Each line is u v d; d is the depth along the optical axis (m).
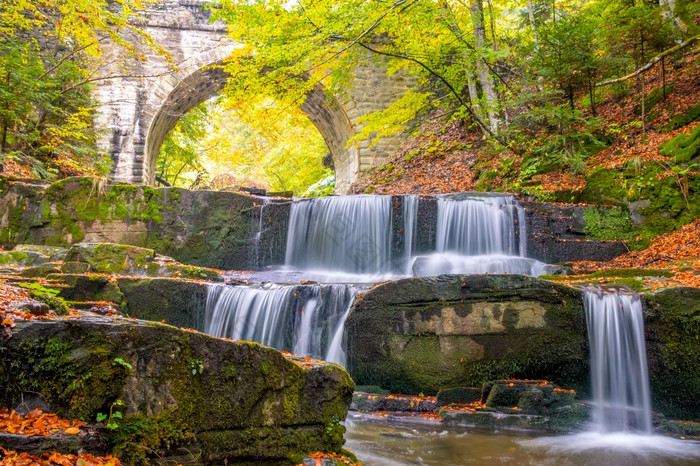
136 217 12.73
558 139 14.16
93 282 8.62
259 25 13.36
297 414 3.94
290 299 8.79
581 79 13.93
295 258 13.34
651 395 7.06
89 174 17.53
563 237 12.11
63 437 2.79
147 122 21.92
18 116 14.38
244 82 13.65
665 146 12.43
